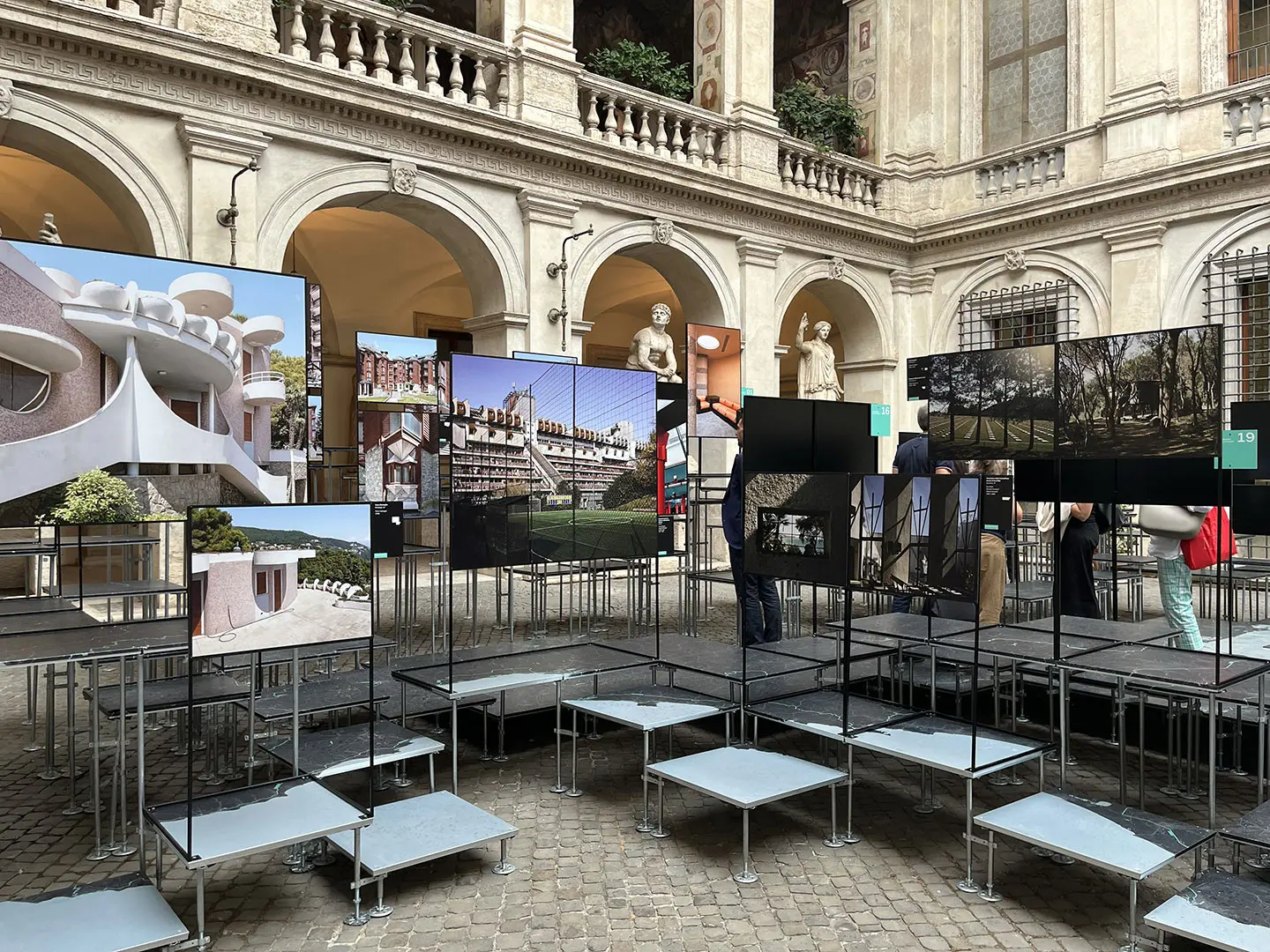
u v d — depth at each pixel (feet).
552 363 21.76
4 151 36.52
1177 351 13.50
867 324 51.08
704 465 42.83
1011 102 48.49
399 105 32.53
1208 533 17.53
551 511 21.85
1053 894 11.82
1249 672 13.00
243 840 10.37
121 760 12.80
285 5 30.53
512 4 36.47
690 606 27.45
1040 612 26.40
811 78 56.34
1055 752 17.29
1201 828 11.53
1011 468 23.29
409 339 27.43
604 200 38.86
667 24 63.31
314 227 45.60
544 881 12.07
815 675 18.20
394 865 11.00
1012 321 48.52
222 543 10.69
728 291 43.86
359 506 11.69
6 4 24.77
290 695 14.76
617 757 17.06
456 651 17.62
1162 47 41.78
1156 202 41.96
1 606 15.29
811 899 11.65
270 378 17.80
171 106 28.09
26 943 9.23
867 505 13.47
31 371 14.05
